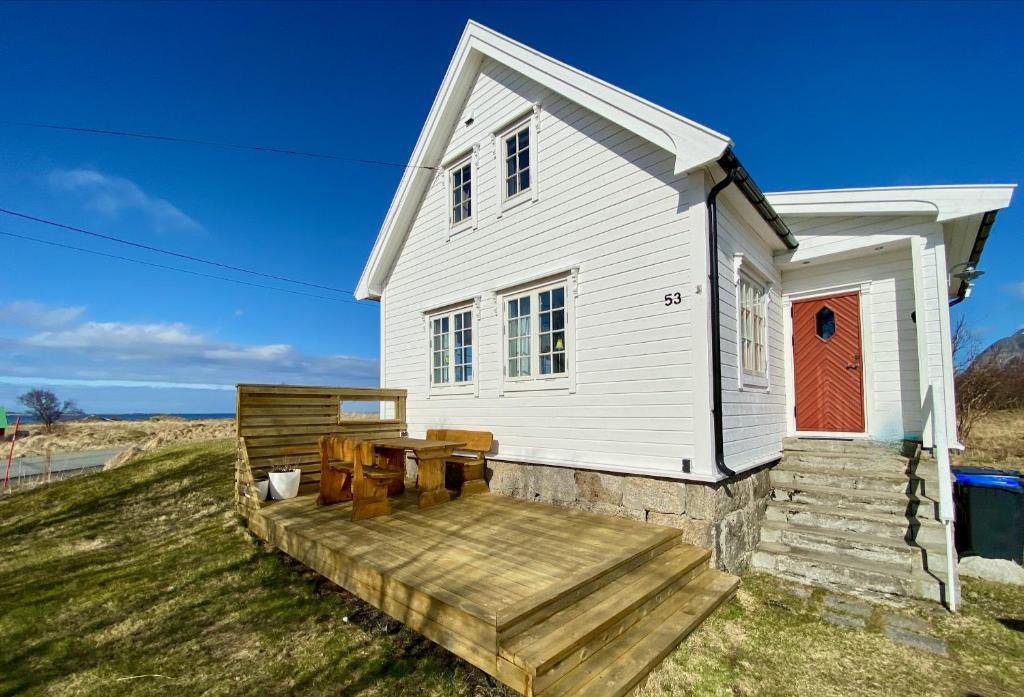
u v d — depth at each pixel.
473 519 5.14
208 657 3.46
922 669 3.27
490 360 6.99
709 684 3.08
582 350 5.81
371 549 4.09
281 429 6.75
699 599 3.90
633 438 5.23
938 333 5.89
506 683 2.54
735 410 5.21
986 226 6.18
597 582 3.50
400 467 6.52
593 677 2.71
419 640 3.57
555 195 6.25
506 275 6.86
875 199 6.13
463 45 7.39
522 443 6.43
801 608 4.13
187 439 16.73
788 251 7.00
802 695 3.00
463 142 7.73
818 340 7.23
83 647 3.63
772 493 5.91
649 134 5.04
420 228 8.51
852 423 6.88
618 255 5.50
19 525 6.92
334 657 3.41
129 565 5.24
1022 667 3.29
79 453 21.50
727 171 4.70
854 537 4.89
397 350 8.86
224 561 5.19
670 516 4.83
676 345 4.93
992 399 15.15
